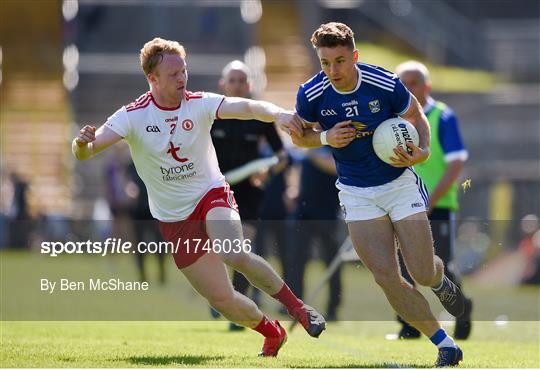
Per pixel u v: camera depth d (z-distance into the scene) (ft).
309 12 370.94
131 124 78.38
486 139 315.17
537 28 402.93
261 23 366.43
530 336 111.24
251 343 94.99
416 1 387.34
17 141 327.67
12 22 358.43
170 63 76.79
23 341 92.84
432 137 106.93
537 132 315.17
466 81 363.97
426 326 78.84
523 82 374.02
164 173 79.36
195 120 78.84
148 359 80.28
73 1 354.54
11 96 342.85
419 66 107.24
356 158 77.66
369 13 382.83
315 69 355.77
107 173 218.79
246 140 112.27
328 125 78.33
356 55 75.00
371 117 76.74
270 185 136.98
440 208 106.01
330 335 110.01
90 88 341.41
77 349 86.94
